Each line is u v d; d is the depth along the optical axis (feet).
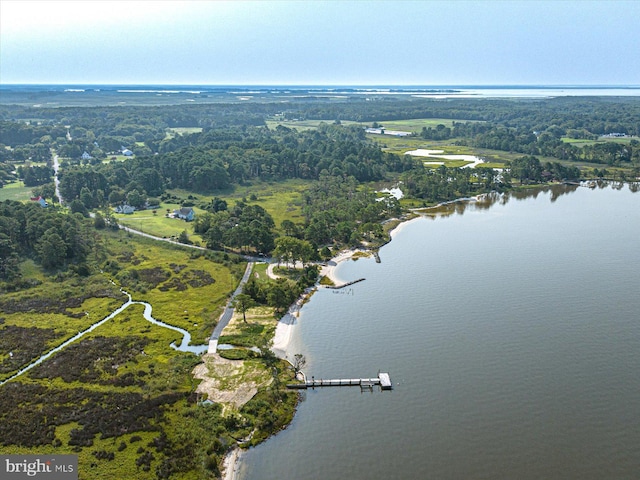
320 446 275.59
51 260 514.68
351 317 422.82
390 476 254.27
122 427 285.64
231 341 381.60
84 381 330.95
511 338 385.70
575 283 487.20
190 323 412.57
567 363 350.64
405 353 366.84
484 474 254.68
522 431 284.41
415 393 320.50
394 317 422.41
